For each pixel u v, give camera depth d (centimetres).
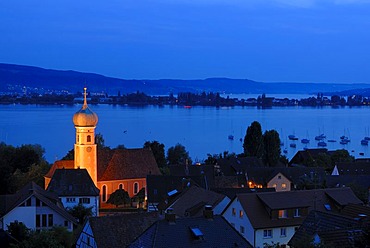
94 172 17212
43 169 18938
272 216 10094
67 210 13750
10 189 16700
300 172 19212
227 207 10694
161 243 7062
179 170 18725
